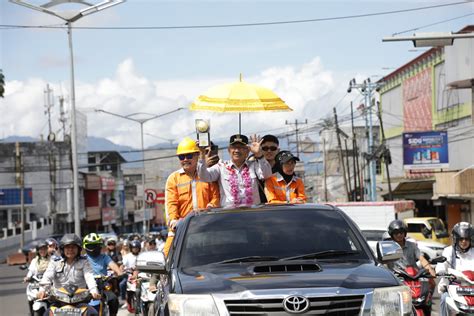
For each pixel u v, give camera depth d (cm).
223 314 662
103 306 1243
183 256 784
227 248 785
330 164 9669
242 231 806
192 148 1113
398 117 6781
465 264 994
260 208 852
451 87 5041
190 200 1129
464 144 5197
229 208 859
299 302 659
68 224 9112
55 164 8594
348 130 9569
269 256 771
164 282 823
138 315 1823
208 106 1149
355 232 814
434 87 5850
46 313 1125
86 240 1321
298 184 1113
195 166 1121
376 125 8806
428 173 6103
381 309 675
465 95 5300
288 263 743
